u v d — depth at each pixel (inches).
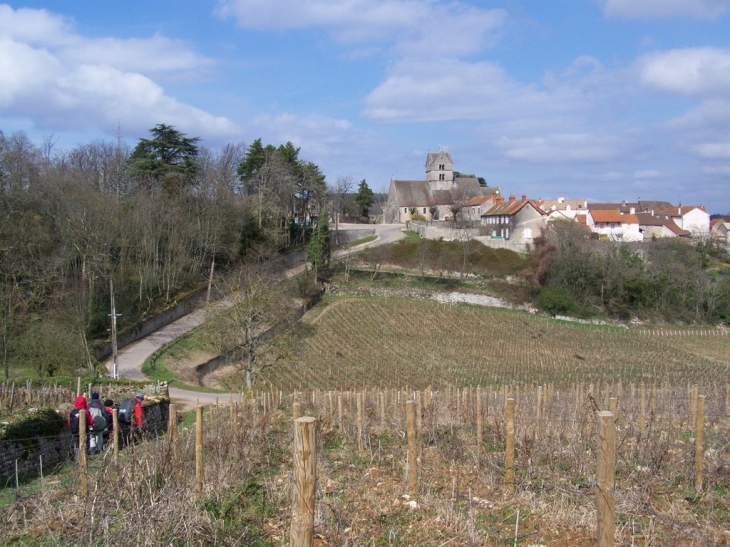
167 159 2463.1
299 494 206.4
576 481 397.7
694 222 4667.8
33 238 1547.7
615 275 2480.3
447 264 2694.4
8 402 750.5
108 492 343.9
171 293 1925.4
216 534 315.9
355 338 1913.1
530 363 1786.4
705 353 2044.8
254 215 2524.6
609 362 1850.4
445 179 4082.2
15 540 324.8
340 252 2834.6
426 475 440.8
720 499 388.2
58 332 1187.3
